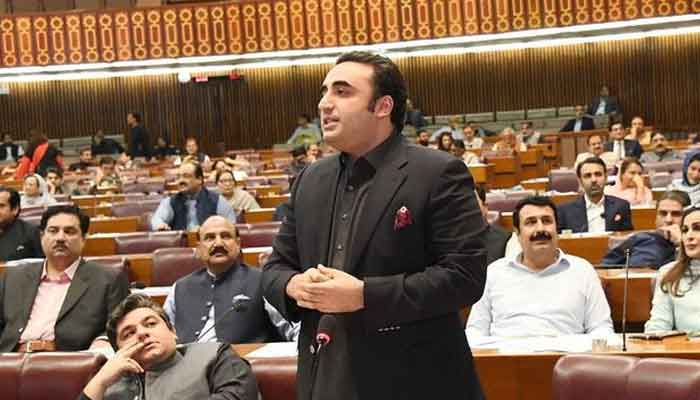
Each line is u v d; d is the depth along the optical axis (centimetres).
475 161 1714
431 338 291
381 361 287
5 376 441
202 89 2764
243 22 2473
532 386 455
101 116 2764
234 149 2764
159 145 2556
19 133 2753
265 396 432
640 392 346
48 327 643
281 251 312
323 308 279
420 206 288
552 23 2377
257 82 2750
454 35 2409
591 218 962
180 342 629
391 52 2589
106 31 2486
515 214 600
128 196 1502
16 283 655
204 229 640
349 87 296
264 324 632
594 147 1616
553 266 590
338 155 311
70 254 652
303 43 2455
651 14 2341
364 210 292
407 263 289
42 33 2478
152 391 438
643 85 2603
